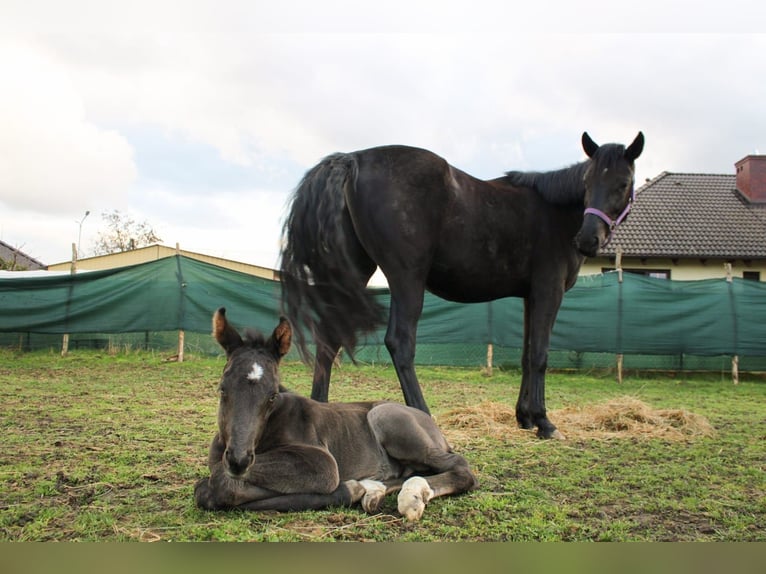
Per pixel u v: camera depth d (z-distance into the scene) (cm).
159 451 525
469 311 1369
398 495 382
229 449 326
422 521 360
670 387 1277
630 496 428
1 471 449
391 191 520
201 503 366
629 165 599
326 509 374
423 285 534
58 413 709
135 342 1430
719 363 1470
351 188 530
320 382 512
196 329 1363
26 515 353
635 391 1177
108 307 1369
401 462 437
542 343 643
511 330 1371
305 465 372
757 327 1395
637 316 1396
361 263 553
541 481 461
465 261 570
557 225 634
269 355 369
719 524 375
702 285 1419
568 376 1413
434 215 536
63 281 1368
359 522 353
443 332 1376
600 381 1346
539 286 633
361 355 1394
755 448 607
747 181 2348
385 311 530
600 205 585
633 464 526
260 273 2211
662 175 2512
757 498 430
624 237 2045
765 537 350
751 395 1157
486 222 580
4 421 651
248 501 364
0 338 1406
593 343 1391
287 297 510
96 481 428
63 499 386
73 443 548
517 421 700
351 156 540
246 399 340
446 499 404
